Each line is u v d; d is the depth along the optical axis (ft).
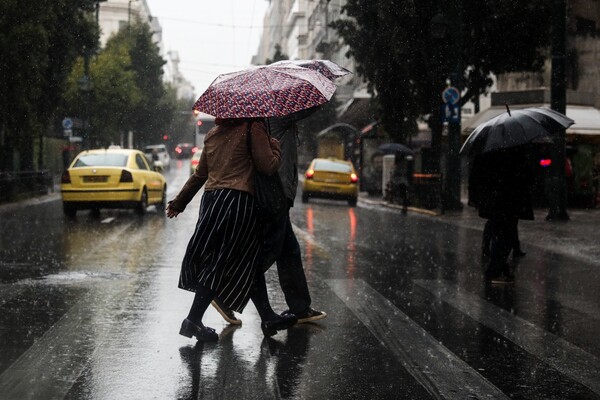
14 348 21.77
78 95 178.19
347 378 19.11
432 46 92.94
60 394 17.54
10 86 93.25
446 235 60.08
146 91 249.55
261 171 21.74
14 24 92.48
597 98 114.52
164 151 242.17
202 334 22.47
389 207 107.96
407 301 30.19
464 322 26.27
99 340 22.81
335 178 105.60
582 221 76.54
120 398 17.31
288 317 23.39
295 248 25.34
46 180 121.70
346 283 34.50
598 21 120.26
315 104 21.42
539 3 89.92
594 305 30.04
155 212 80.69
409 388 18.35
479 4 93.25
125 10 342.85
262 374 19.35
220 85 21.86
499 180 34.88
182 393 17.71
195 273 22.38
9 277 34.86
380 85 99.45
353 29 98.84
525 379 19.34
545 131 34.14
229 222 21.74
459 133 92.53
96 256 42.83
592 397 17.94
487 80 100.17
